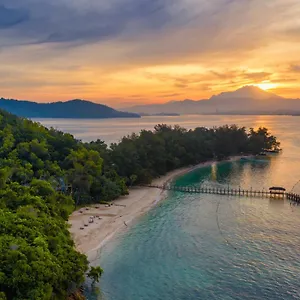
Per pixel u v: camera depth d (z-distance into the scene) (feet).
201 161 443.32
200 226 194.18
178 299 120.88
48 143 307.17
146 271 140.67
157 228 191.42
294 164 428.15
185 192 280.10
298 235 177.06
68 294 108.99
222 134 498.28
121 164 302.45
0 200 130.00
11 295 88.22
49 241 112.37
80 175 237.04
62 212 154.71
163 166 361.71
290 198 252.42
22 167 227.20
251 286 128.06
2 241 96.37
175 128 482.28
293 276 134.41
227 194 270.87
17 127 319.68
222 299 120.37
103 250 160.76
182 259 151.43
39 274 91.15
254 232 182.70
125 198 256.52
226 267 143.13
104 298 120.47
